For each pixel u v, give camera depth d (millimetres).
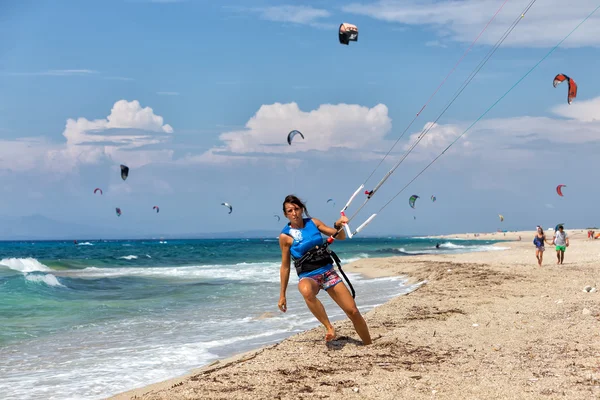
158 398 5227
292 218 6625
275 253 59781
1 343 9766
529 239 122125
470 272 18625
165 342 9711
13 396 6582
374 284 19672
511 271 18594
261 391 5309
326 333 7758
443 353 6758
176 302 15625
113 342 9812
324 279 6816
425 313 9984
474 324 8688
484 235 177000
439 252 53031
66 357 8609
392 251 58719
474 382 5434
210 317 12570
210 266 36031
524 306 10578
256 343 9398
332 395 5152
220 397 5160
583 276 16344
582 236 90625
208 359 8344
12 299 16109
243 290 18969
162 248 80125
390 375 5750
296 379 5695
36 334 10664
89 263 37906
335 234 6652
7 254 58250
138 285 21547
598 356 6301
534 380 5414
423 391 5191
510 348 6961
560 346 6926
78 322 12125
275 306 14297
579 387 5141
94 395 6602
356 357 6586
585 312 9219
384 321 9172
